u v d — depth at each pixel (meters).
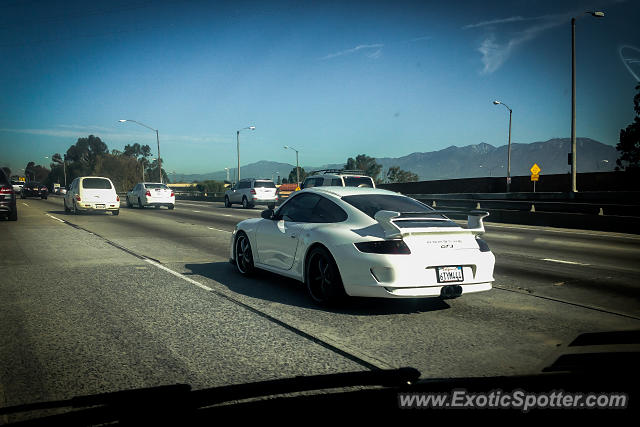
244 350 3.74
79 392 2.96
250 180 29.91
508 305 5.29
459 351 3.73
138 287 6.11
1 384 3.08
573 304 5.35
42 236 12.30
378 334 4.18
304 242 5.40
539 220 18.61
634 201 23.25
